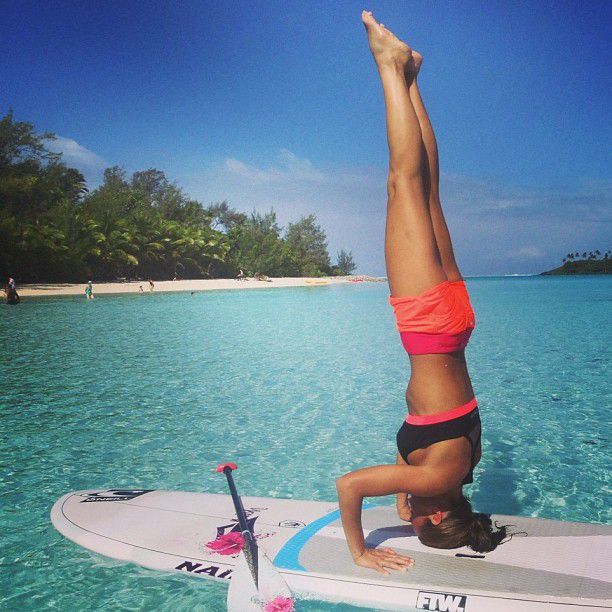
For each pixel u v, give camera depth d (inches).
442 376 122.8
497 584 123.5
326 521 161.5
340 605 125.6
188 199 4010.8
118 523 171.8
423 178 127.2
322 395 370.9
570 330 693.3
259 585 129.0
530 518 153.8
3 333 730.8
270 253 3951.8
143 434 289.1
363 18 132.4
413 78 135.8
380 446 267.6
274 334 710.5
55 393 381.1
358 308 1182.3
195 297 1664.6
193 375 440.1
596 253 7081.7
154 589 141.8
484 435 283.9
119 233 2571.4
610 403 339.9
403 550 139.2
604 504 202.5
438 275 122.6
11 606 138.6
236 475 232.8
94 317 972.6
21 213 2522.1
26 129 2755.9
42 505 202.8
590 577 124.5
